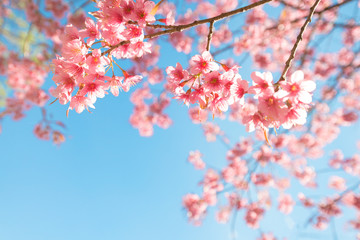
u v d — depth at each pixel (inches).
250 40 283.4
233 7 285.4
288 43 285.9
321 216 304.7
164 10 242.5
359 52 229.9
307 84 63.5
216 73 76.6
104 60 74.7
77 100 74.9
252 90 65.6
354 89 307.9
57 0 258.4
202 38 276.7
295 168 339.0
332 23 220.5
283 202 341.4
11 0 256.2
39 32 270.7
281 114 63.0
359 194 294.8
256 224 311.6
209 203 305.6
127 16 73.2
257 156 311.4
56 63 73.5
